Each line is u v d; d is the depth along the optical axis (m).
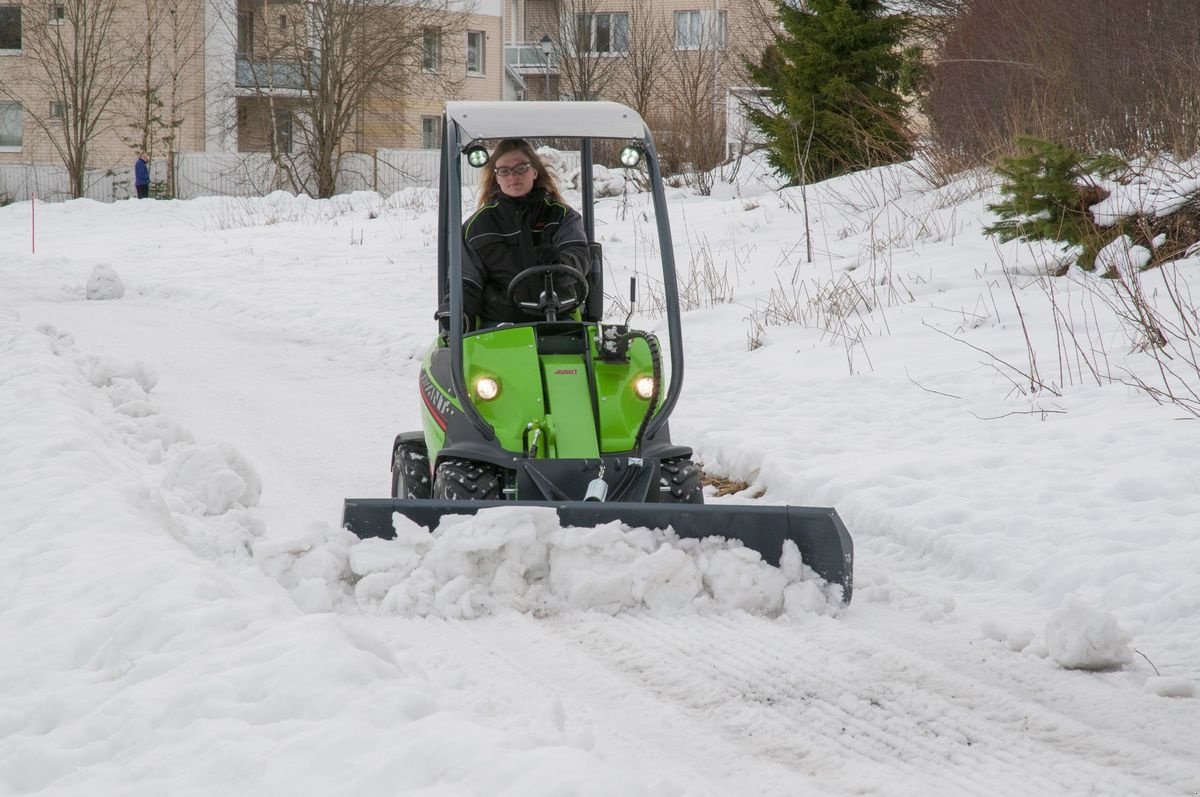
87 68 50.69
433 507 6.33
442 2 51.16
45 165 51.19
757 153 32.31
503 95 59.53
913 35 27.17
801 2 27.48
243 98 52.81
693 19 56.09
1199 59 17.08
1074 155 13.35
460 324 6.80
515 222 7.63
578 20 52.44
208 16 51.84
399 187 52.53
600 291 7.72
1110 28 19.08
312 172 48.75
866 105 24.58
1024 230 13.75
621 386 6.98
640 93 41.97
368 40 47.25
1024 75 21.17
